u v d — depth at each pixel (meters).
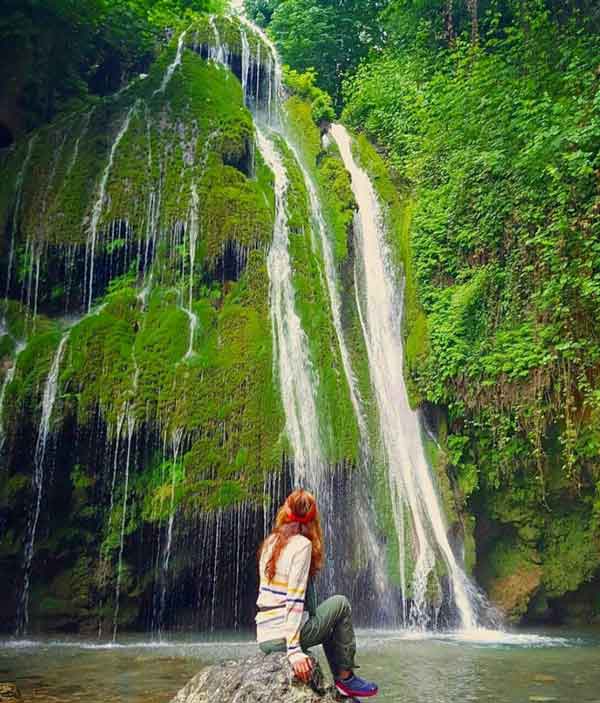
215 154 13.96
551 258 12.35
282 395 11.85
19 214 13.27
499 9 17.92
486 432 13.69
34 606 10.90
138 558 10.82
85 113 14.74
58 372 11.00
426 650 9.21
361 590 11.95
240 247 12.91
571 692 6.47
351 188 16.38
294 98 18.34
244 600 11.13
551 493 13.62
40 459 10.80
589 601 14.21
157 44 18.95
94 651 8.91
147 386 10.97
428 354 14.34
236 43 17.84
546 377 12.52
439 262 15.14
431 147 16.27
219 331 12.02
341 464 11.95
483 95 14.89
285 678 3.87
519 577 13.58
